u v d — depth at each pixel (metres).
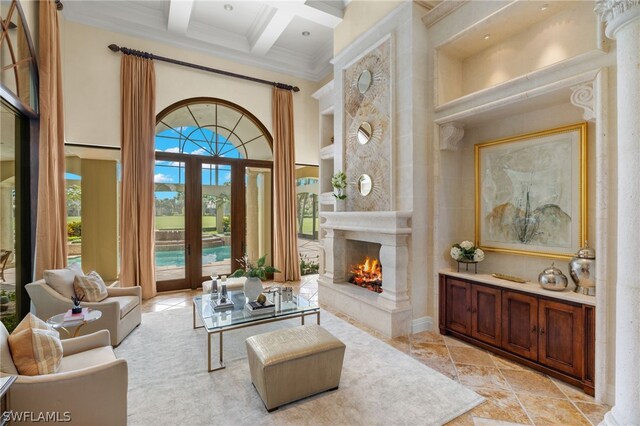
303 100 6.89
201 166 5.96
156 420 2.16
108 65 5.07
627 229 1.68
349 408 2.29
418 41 3.71
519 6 2.89
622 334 1.70
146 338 3.56
